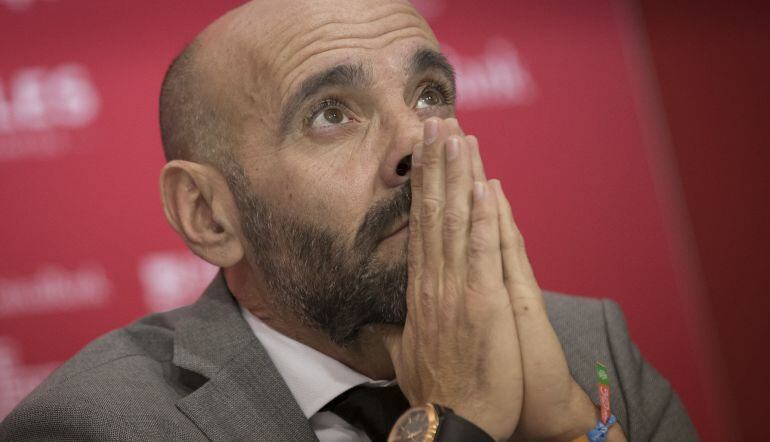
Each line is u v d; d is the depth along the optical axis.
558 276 5.88
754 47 6.27
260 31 3.12
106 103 5.59
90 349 3.47
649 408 3.75
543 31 6.11
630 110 6.11
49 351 5.39
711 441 5.91
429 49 3.12
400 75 3.04
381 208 2.95
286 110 3.01
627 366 3.79
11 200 5.43
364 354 3.24
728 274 6.06
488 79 5.97
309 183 3.00
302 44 3.02
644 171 6.06
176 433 2.96
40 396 3.15
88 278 5.47
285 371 3.31
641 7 6.24
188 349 3.28
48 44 5.55
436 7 5.99
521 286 2.97
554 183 5.95
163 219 5.61
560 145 6.00
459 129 2.98
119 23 5.66
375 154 2.99
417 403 2.95
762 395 6.00
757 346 6.01
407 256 2.98
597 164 6.02
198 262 5.63
